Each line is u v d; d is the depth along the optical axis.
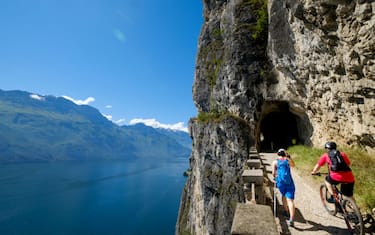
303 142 26.34
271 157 23.09
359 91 12.62
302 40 17.03
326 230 6.99
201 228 35.44
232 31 33.34
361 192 9.62
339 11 11.30
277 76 26.59
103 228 78.56
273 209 8.67
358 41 10.89
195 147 40.12
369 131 12.82
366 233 6.72
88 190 135.12
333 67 14.33
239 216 3.97
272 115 36.06
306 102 21.44
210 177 32.19
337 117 16.44
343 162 6.81
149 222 83.81
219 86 35.12
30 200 110.12
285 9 20.23
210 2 45.19
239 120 28.98
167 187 144.50
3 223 80.44
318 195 10.30
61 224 82.31
